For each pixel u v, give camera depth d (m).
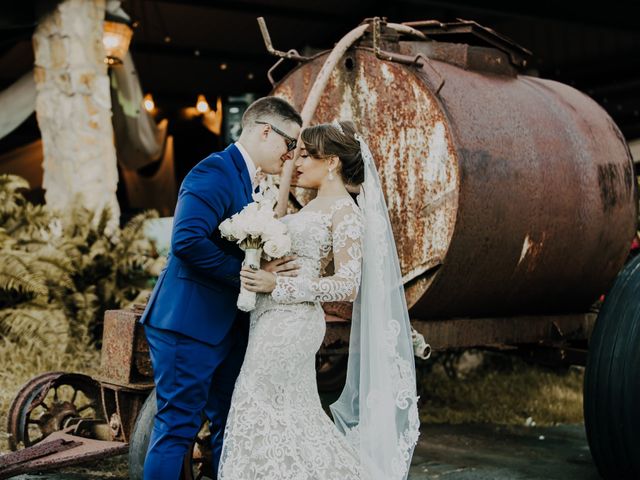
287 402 3.33
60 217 7.51
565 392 6.64
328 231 3.42
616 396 4.11
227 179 3.34
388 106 4.46
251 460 3.25
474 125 4.34
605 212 5.02
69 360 6.27
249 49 13.88
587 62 14.07
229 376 3.58
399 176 4.43
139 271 7.55
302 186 3.57
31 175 12.23
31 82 8.89
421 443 5.35
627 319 4.17
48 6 8.37
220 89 15.06
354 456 3.43
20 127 13.05
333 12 13.00
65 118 8.30
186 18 12.50
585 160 4.93
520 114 4.68
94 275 7.33
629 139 14.08
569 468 4.85
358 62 4.57
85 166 8.26
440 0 10.15
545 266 4.78
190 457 3.54
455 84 4.48
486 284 4.54
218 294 3.35
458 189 4.17
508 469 4.80
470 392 6.55
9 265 6.48
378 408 3.39
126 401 3.89
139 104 10.45
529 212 4.54
